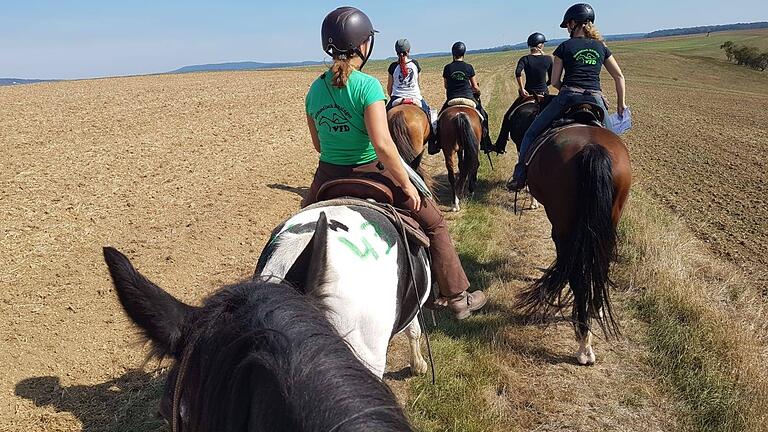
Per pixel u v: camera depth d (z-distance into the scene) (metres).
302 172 11.74
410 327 4.32
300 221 2.70
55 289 6.14
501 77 44.19
